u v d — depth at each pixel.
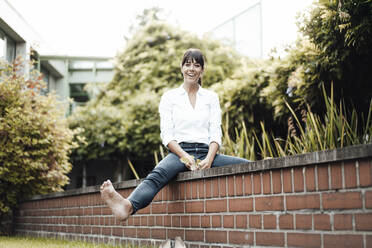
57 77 14.03
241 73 6.20
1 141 5.26
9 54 7.82
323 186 1.81
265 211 2.11
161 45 12.47
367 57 4.30
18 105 5.47
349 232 1.69
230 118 6.11
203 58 2.98
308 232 1.86
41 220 4.83
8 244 3.49
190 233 2.68
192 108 2.93
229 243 2.34
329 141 3.06
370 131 2.94
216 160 2.87
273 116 5.74
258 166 2.15
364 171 1.65
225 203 2.39
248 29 12.20
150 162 12.80
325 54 4.38
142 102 11.38
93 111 11.55
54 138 5.54
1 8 7.00
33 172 5.54
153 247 2.88
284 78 5.21
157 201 3.05
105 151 11.47
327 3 4.14
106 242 3.61
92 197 3.87
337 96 4.68
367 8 3.83
